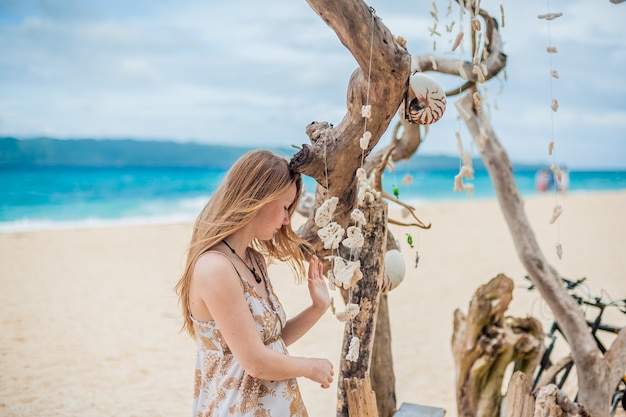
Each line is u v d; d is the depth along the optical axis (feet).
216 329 6.06
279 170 6.31
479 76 7.82
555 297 11.03
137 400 16.11
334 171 7.18
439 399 16.01
